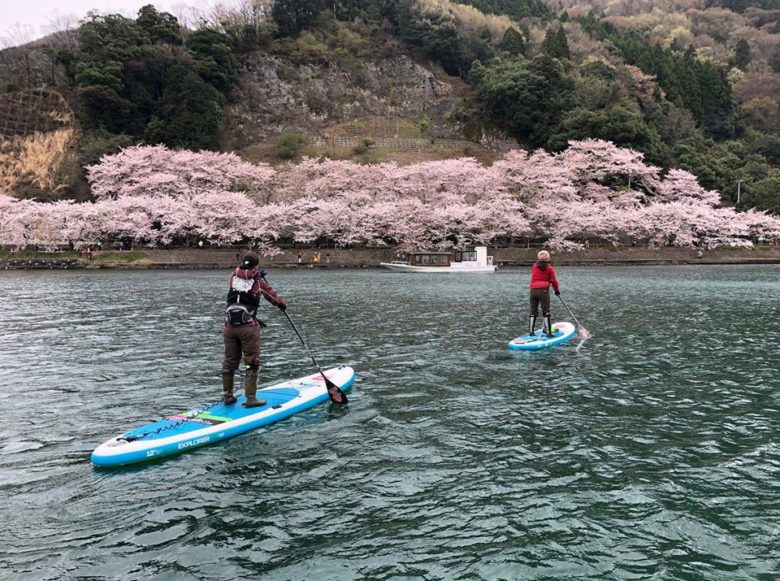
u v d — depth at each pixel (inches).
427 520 197.8
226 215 2160.4
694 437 280.5
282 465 248.7
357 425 301.4
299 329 628.4
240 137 3400.6
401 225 2188.7
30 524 197.8
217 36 3558.1
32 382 396.2
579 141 3021.7
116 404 342.3
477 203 2364.7
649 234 2427.4
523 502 210.2
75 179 2694.4
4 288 1194.6
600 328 632.4
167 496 219.1
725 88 4185.5
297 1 4426.7
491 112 3740.2
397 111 3932.1
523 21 5137.8
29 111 3115.2
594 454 257.6
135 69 3169.3
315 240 2313.0
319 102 3855.8
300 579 164.1
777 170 3206.2
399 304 878.4
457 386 380.8
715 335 585.9
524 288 1185.4
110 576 166.1
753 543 181.3
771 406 334.0
